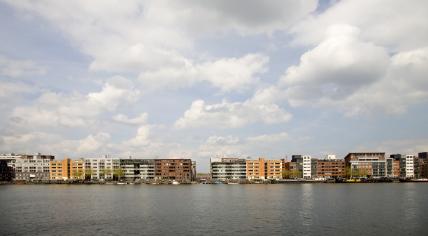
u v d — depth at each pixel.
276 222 120.88
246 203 182.75
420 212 143.00
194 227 113.12
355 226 112.81
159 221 124.31
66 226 115.38
